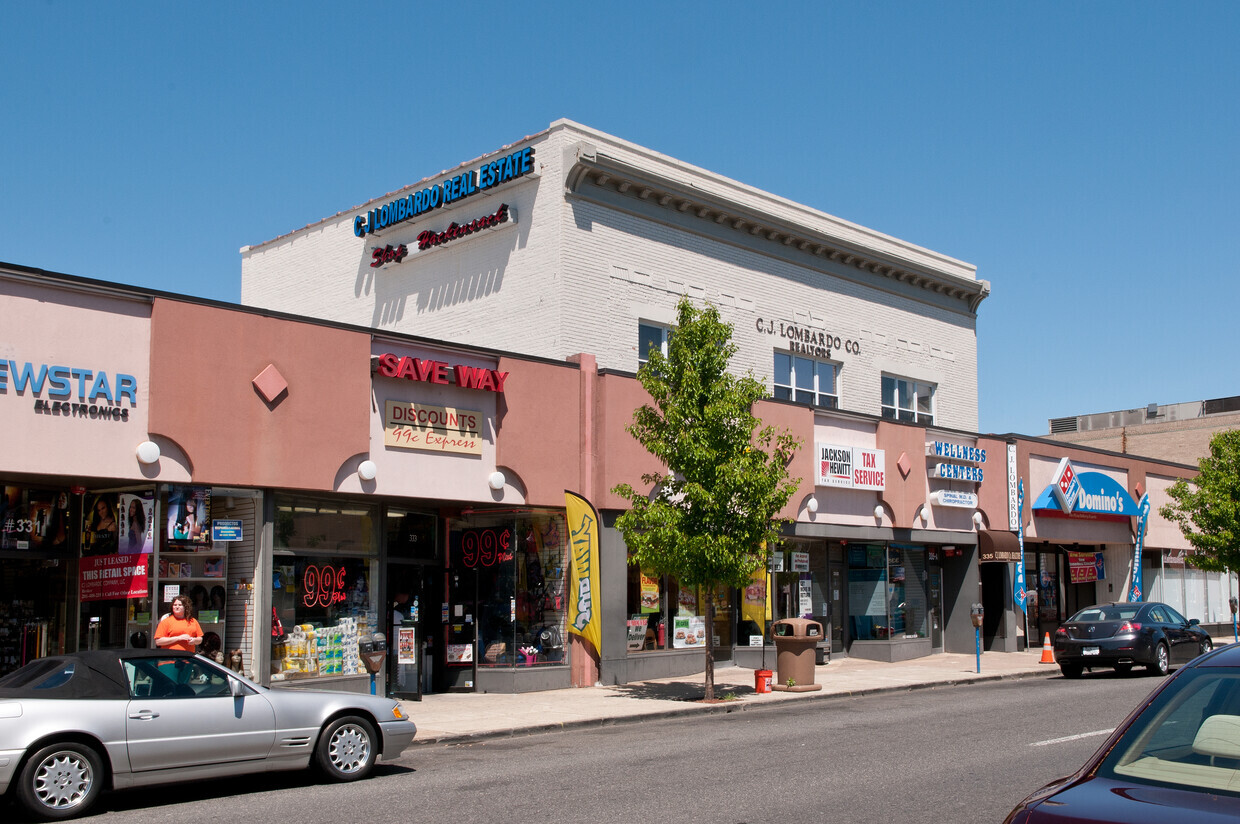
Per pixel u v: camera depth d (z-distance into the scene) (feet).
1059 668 76.02
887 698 59.36
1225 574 123.65
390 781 34.09
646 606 66.95
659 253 74.43
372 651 52.39
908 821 26.68
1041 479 97.35
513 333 70.90
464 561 62.23
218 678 32.65
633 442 65.21
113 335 45.50
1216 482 99.45
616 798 29.99
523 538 61.41
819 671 73.46
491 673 59.93
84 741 29.50
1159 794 13.85
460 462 57.82
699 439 56.18
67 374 43.96
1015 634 91.30
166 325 46.73
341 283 85.10
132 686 30.94
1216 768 14.48
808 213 86.74
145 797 32.40
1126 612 71.82
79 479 45.75
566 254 69.05
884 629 84.12
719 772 34.12
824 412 77.97
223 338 48.52
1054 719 46.39
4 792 28.17
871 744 39.91
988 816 27.14
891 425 83.05
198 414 47.34
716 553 55.16
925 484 85.35
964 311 100.53
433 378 56.13
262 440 49.44
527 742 43.52
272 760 32.76
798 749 39.01
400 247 79.30
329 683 51.96
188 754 31.01
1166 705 15.99
